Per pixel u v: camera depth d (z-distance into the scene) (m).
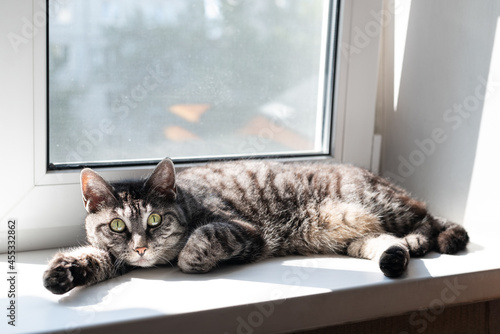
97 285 1.11
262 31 1.47
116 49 1.31
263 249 1.34
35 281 1.12
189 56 1.40
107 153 1.36
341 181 1.49
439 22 1.48
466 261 1.26
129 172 1.37
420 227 1.40
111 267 1.17
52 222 1.29
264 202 1.45
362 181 1.49
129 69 1.33
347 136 1.59
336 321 1.09
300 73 1.54
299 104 1.56
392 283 1.13
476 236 1.42
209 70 1.43
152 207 1.24
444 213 1.52
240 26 1.44
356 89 1.56
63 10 1.23
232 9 1.42
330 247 1.45
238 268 1.24
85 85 1.29
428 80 1.53
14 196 1.24
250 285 1.10
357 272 1.20
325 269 1.23
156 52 1.35
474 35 1.37
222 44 1.43
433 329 1.23
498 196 1.35
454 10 1.43
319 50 1.55
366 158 1.64
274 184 1.47
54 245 1.32
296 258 1.36
